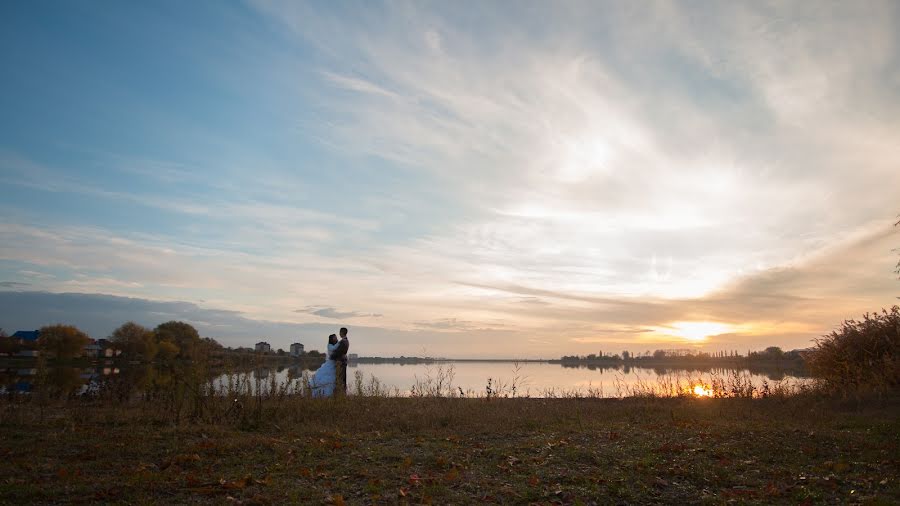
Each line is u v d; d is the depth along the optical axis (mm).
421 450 9844
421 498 7047
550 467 8695
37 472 8023
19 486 7180
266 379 15391
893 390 17875
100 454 9148
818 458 9555
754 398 19281
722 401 18297
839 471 8688
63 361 59969
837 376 19531
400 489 7410
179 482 7543
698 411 15883
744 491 7562
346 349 19000
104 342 69375
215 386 14180
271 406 13719
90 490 7113
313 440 10586
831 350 20297
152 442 10062
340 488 7516
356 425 12750
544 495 7297
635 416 14969
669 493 7527
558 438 11016
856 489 7770
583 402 18703
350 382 21078
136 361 61594
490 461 9070
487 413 14820
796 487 7766
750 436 11086
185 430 11312
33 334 79875
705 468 8656
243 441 10188
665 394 20906
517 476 8180
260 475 8086
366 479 7941
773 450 9945
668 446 9906
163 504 6676
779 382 21281
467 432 11914
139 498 6848
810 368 21047
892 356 18938
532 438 11148
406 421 13039
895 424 12570
